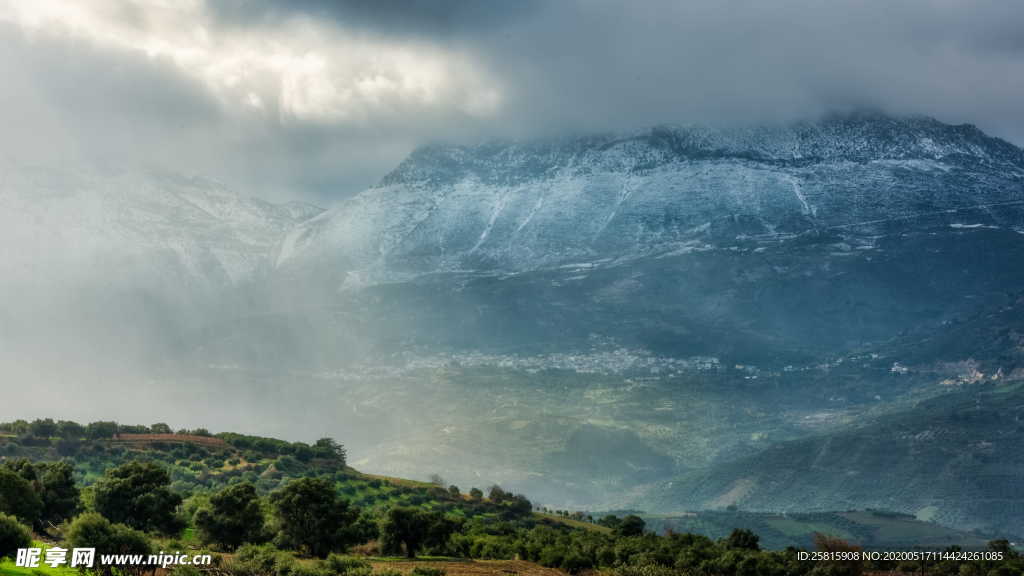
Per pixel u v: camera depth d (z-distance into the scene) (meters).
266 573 178.38
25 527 172.50
